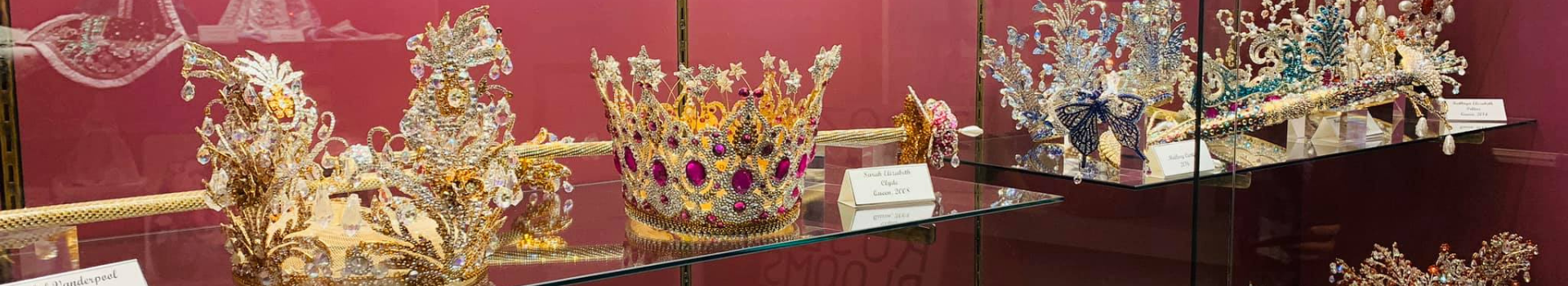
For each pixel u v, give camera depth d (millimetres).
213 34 1172
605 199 1352
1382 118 2047
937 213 1306
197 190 1183
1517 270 1969
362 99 1259
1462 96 2107
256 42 1187
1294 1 1811
